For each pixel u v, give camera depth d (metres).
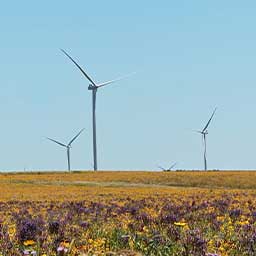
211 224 44.69
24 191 148.62
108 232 39.94
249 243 34.59
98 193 128.62
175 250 32.91
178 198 92.31
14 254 31.16
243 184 199.88
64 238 35.53
